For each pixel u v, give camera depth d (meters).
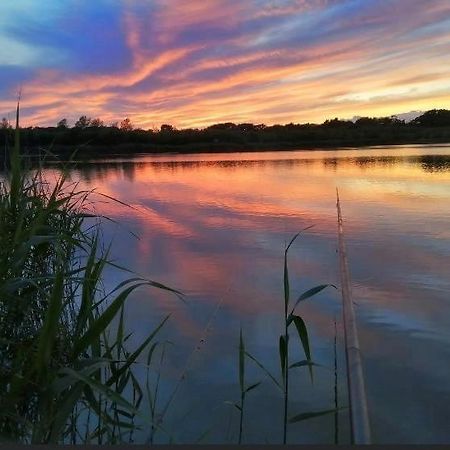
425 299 5.75
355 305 5.61
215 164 40.06
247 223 11.29
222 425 3.40
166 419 3.47
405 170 25.67
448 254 7.74
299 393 3.83
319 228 10.33
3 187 3.81
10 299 2.82
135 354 2.62
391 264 7.24
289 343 4.71
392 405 3.59
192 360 4.35
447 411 3.50
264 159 46.62
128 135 78.69
